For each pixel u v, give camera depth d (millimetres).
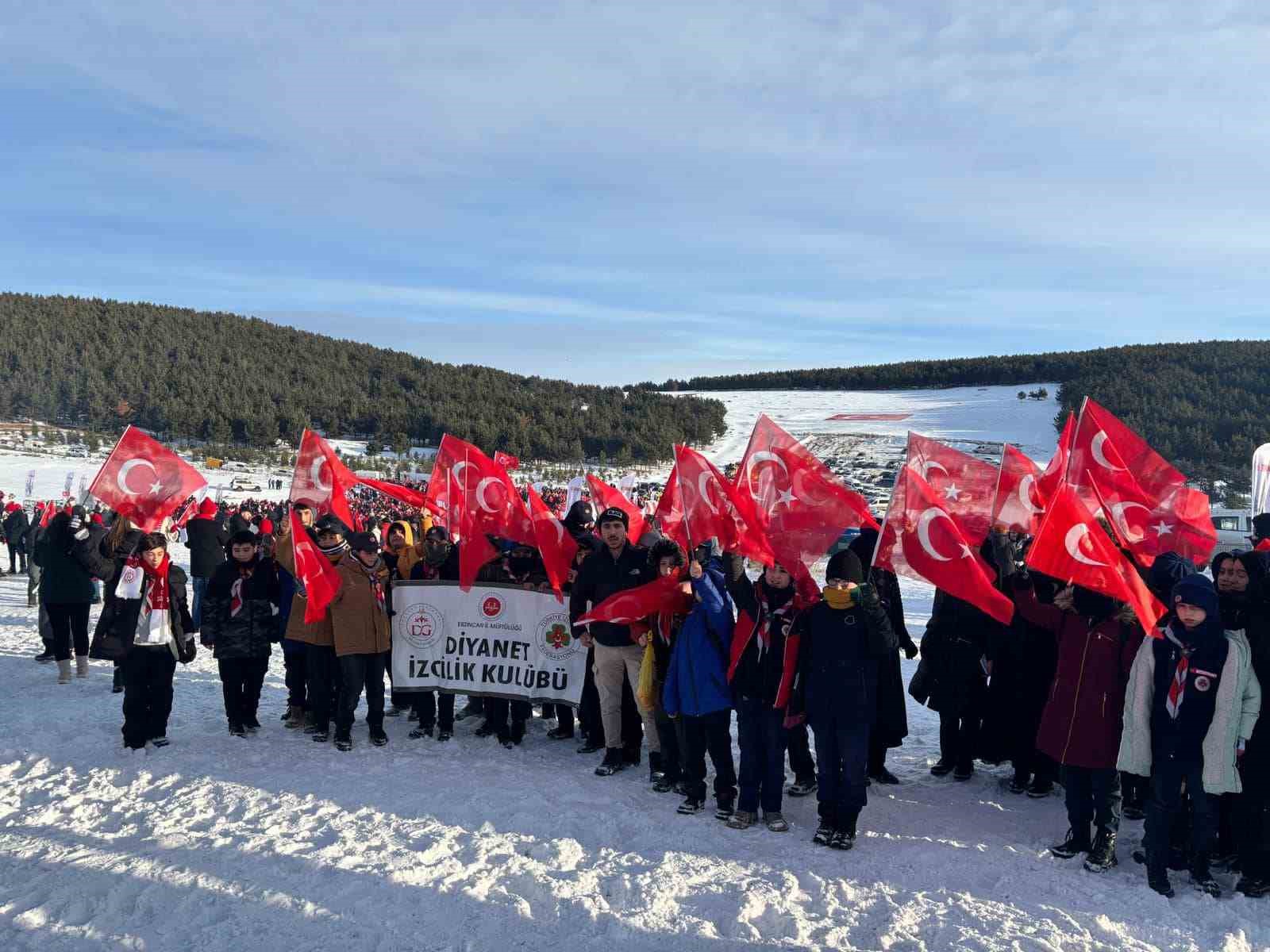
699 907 4586
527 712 7828
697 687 5855
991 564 6645
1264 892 4848
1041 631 6492
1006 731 6668
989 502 6484
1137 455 7562
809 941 4270
